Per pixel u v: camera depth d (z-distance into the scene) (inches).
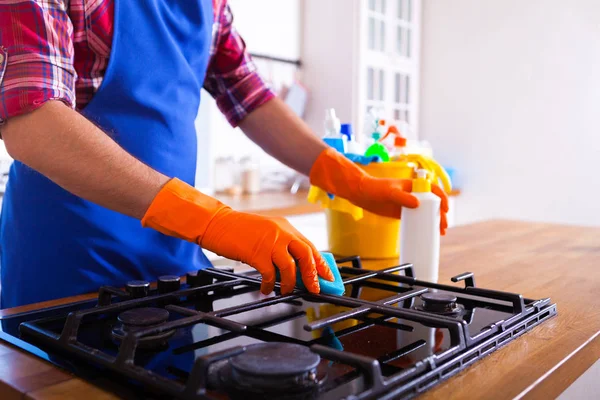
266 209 94.9
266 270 30.7
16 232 44.0
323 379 20.9
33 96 29.7
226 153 125.1
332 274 32.1
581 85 132.0
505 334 26.7
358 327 28.5
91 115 41.0
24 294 43.6
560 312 32.9
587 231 68.3
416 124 154.1
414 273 41.6
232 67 50.4
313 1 136.5
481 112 146.2
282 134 50.2
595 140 131.1
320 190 52.0
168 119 43.8
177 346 25.4
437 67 152.3
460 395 20.5
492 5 142.8
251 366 19.5
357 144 54.0
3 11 30.1
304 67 139.0
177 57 43.4
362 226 50.3
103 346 25.3
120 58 40.6
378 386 19.1
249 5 125.6
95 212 41.8
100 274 42.1
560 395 25.9
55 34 31.2
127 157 32.0
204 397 18.3
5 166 84.1
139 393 20.1
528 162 140.3
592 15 129.4
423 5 153.4
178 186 32.6
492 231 68.2
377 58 137.4
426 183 42.2
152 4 41.2
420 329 28.1
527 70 138.9
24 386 20.8
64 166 30.5
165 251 44.8
